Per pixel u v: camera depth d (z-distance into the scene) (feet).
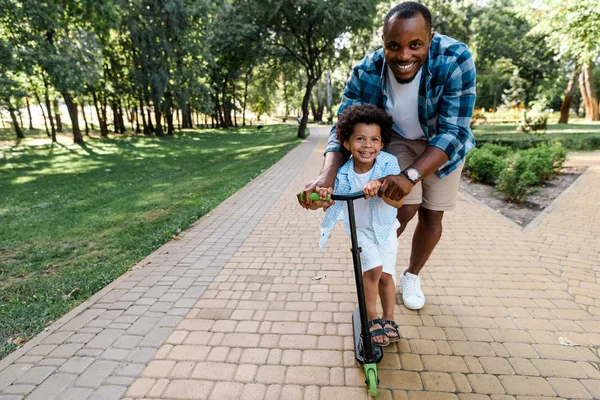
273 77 79.66
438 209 8.27
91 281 11.28
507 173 20.47
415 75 6.69
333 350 7.80
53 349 7.97
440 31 71.26
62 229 17.93
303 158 42.34
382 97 7.43
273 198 22.17
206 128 131.44
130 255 13.60
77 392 6.77
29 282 11.56
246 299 9.98
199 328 8.67
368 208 7.33
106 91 87.20
